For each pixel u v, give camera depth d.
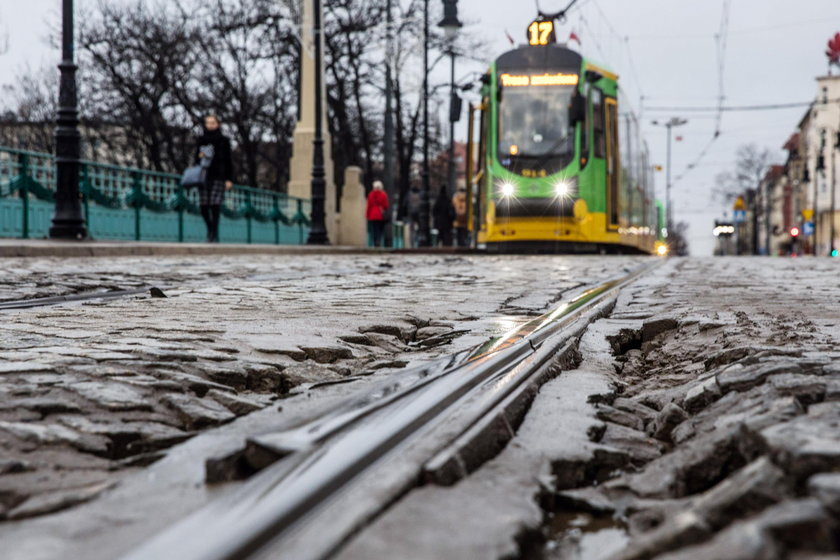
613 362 4.37
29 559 1.66
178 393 3.10
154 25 37.12
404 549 1.62
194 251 17.05
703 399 3.12
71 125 15.70
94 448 2.52
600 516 2.11
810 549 1.42
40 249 13.36
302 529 1.65
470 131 20.69
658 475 2.31
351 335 4.64
